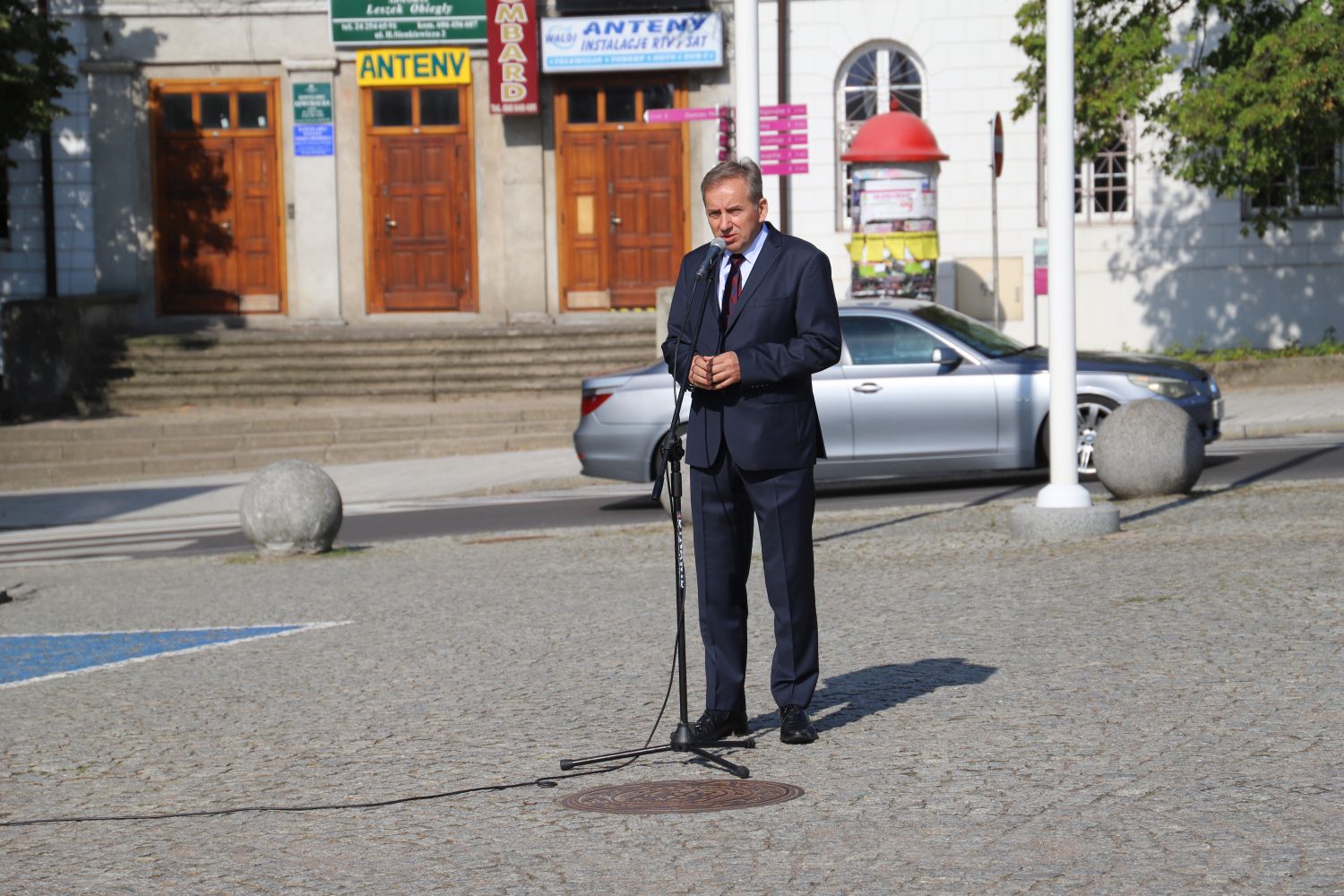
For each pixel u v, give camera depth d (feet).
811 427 20.62
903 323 49.65
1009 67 83.61
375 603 35.94
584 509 54.03
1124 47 69.26
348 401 81.20
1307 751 19.01
